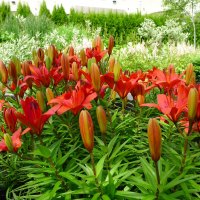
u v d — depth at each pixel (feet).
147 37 14.21
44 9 15.85
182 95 1.58
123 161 2.00
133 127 2.25
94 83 1.82
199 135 1.64
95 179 1.54
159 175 1.54
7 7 14.79
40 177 1.77
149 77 2.33
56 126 2.28
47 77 2.17
